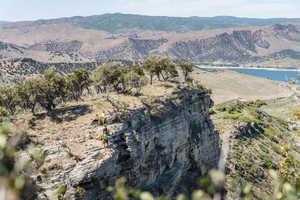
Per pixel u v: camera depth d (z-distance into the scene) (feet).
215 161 290.35
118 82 255.91
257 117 480.64
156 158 194.90
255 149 335.26
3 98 207.92
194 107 264.72
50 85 199.82
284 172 130.31
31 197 113.29
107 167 142.51
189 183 231.91
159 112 208.74
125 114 181.78
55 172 130.93
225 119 422.00
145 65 298.97
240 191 25.90
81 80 244.22
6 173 15.81
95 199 135.23
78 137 156.56
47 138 150.41
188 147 244.83
